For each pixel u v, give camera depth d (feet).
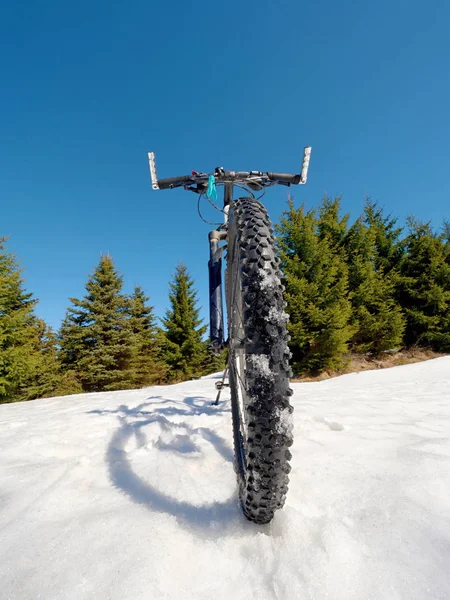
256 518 3.80
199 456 6.47
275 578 3.03
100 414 11.51
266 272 3.91
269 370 3.53
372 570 3.13
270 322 3.68
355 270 49.98
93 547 3.54
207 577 3.12
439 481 5.08
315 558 3.27
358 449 6.83
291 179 7.63
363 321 47.57
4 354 40.65
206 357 75.77
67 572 3.14
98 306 63.05
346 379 33.78
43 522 4.25
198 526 3.97
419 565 3.19
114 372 58.34
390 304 50.55
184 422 9.41
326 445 7.11
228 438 7.77
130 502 4.72
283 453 3.42
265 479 3.43
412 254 55.67
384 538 3.65
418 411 10.64
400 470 5.57
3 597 2.88
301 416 9.78
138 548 3.45
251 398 3.52
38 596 2.87
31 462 6.97
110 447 7.77
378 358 48.83
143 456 6.94
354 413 10.28
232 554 3.45
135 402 14.14
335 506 4.52
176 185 7.61
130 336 63.82
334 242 52.26
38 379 56.44
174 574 3.15
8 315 44.47
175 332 72.38
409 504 4.37
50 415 12.61
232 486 5.14
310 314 38.73
